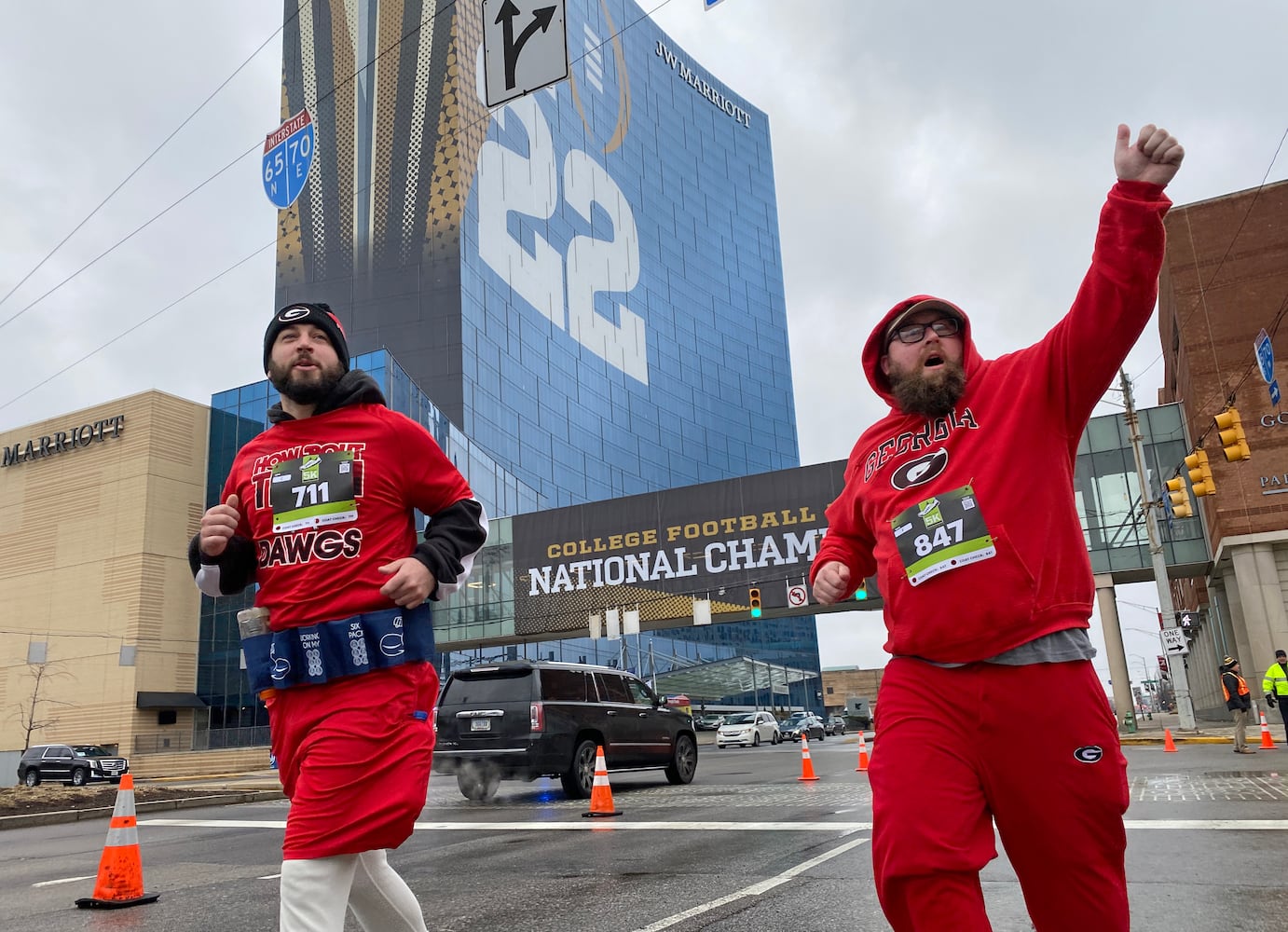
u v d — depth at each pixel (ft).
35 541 153.17
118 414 150.71
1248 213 92.94
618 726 41.73
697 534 112.68
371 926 8.87
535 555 120.57
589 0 314.55
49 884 21.33
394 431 9.00
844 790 34.47
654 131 346.33
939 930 6.75
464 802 38.52
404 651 8.30
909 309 8.39
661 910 14.92
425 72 224.12
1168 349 120.67
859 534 9.16
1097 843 7.14
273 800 52.24
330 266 218.79
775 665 316.81
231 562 8.98
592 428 267.59
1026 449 7.56
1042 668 7.16
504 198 236.63
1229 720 103.81
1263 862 16.53
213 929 15.38
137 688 138.00
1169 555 94.63
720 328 362.74
